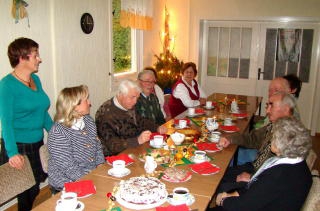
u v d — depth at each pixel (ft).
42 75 10.06
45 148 6.52
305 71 18.66
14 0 8.70
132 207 4.70
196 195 5.19
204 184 5.61
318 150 15.80
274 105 7.20
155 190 4.95
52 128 6.08
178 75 18.26
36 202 9.75
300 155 4.93
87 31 11.93
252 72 19.69
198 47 19.90
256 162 7.61
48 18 10.08
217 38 20.03
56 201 4.90
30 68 7.23
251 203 5.08
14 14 8.73
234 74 20.12
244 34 19.40
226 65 20.18
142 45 16.65
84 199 4.96
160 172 6.04
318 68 18.03
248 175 7.52
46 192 10.41
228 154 7.22
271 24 18.76
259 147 8.54
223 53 20.10
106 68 13.61
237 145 8.09
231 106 11.96
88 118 6.77
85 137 6.43
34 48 7.17
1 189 5.70
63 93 6.13
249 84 19.89
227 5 18.92
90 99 12.67
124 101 7.80
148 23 16.44
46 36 10.06
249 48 19.48
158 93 12.32
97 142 6.88
